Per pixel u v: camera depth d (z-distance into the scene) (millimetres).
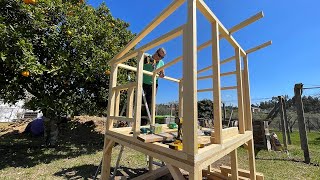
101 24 6363
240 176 3203
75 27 5387
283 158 5328
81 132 8961
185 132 1483
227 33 2352
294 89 5445
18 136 8367
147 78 4129
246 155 5676
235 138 2275
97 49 5578
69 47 5332
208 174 3643
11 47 4055
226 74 3254
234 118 8539
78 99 6129
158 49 3818
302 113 5195
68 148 6305
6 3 4359
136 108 2229
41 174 3844
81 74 5168
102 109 7117
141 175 3566
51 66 4938
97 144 7203
